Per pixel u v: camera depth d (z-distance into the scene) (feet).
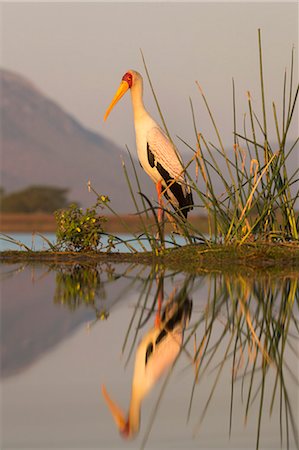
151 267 49.78
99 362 21.22
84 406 16.94
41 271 47.73
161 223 54.90
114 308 31.94
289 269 47.50
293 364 22.06
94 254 56.44
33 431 15.40
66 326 27.02
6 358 21.08
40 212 288.30
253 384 19.86
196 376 20.67
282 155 52.13
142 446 15.01
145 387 19.19
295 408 17.81
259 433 16.08
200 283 40.81
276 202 53.26
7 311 30.40
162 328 27.45
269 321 29.14
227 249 51.65
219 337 25.98
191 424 16.48
